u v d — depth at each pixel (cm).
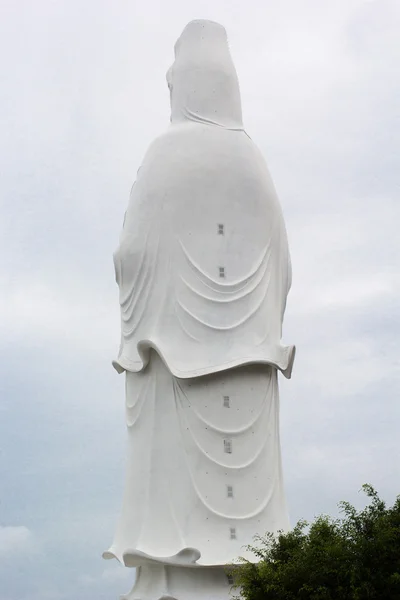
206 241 6156
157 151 6406
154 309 6138
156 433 6006
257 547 5756
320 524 4684
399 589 4247
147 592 5838
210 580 5741
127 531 5975
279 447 6222
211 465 5884
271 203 6384
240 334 6075
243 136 6469
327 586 4341
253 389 6050
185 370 5928
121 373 6412
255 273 6209
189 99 6525
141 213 6288
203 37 6656
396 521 4441
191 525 5806
